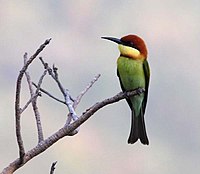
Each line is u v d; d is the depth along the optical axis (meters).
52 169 4.93
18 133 4.73
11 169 4.79
